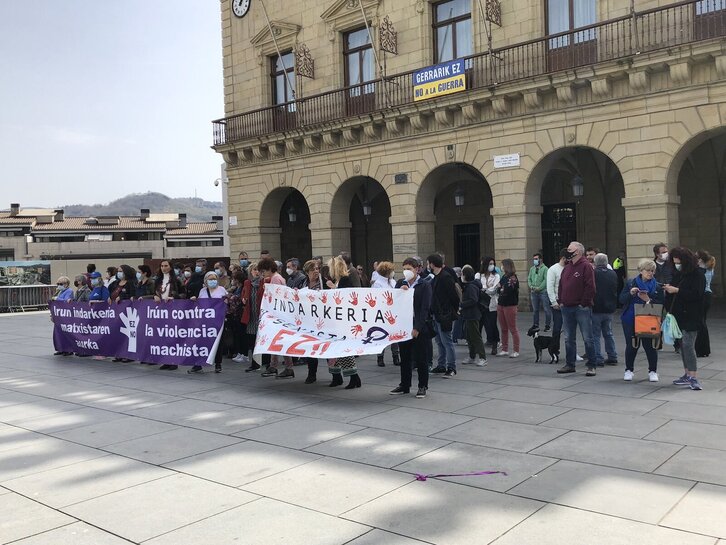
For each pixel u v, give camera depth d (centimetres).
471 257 2761
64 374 1191
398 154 2209
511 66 1930
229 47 2798
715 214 2219
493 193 1980
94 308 1362
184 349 1173
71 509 502
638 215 1697
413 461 590
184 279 1602
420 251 2183
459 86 1972
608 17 1745
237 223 2786
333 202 2427
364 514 471
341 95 2392
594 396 838
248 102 2739
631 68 1645
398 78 2194
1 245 7494
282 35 2583
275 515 476
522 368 1080
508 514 462
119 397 949
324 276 1120
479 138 1998
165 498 519
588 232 2427
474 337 1123
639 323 895
